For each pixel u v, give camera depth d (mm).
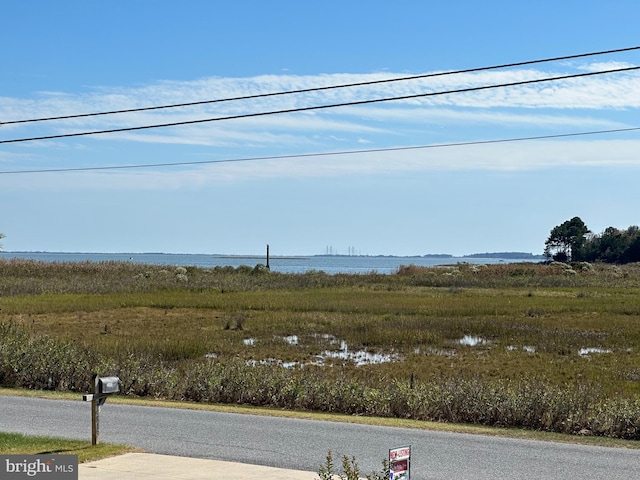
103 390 12469
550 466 11719
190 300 50312
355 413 17547
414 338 32688
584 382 21953
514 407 16047
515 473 11219
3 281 61219
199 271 80312
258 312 44000
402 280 74188
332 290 62688
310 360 27250
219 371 20250
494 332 34938
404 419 16547
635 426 14688
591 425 15211
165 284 62156
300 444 13117
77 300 49312
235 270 82375
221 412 16719
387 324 37625
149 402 18250
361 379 21266
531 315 42594
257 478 10516
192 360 26156
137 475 10516
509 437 14305
